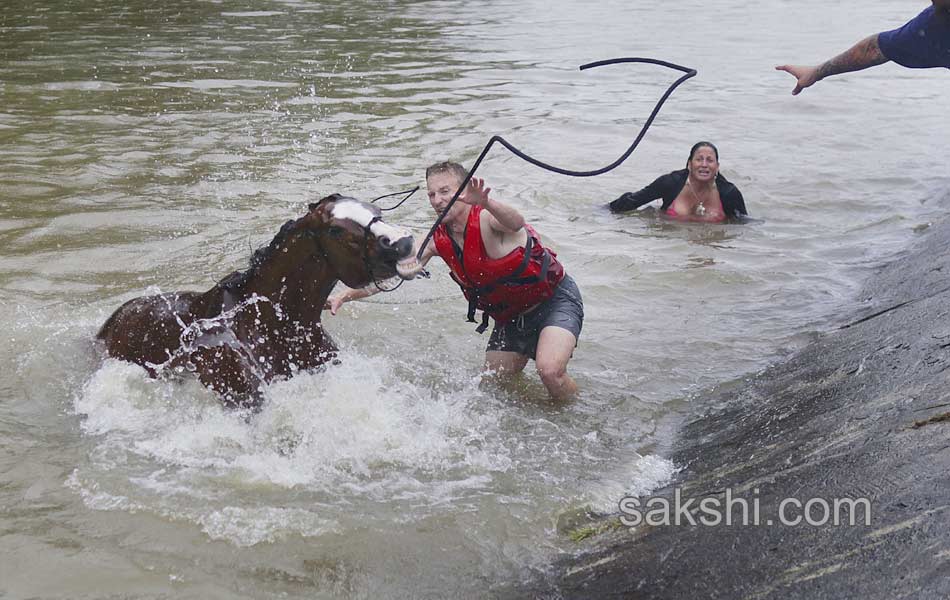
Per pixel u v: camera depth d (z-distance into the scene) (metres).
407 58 18.39
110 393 6.13
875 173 11.81
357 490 5.28
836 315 7.72
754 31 22.62
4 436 5.71
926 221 10.07
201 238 9.07
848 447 4.95
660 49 20.14
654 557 4.55
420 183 10.85
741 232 9.90
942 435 4.64
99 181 10.66
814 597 3.82
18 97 14.29
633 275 8.66
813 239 9.70
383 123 13.45
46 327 7.18
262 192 10.42
